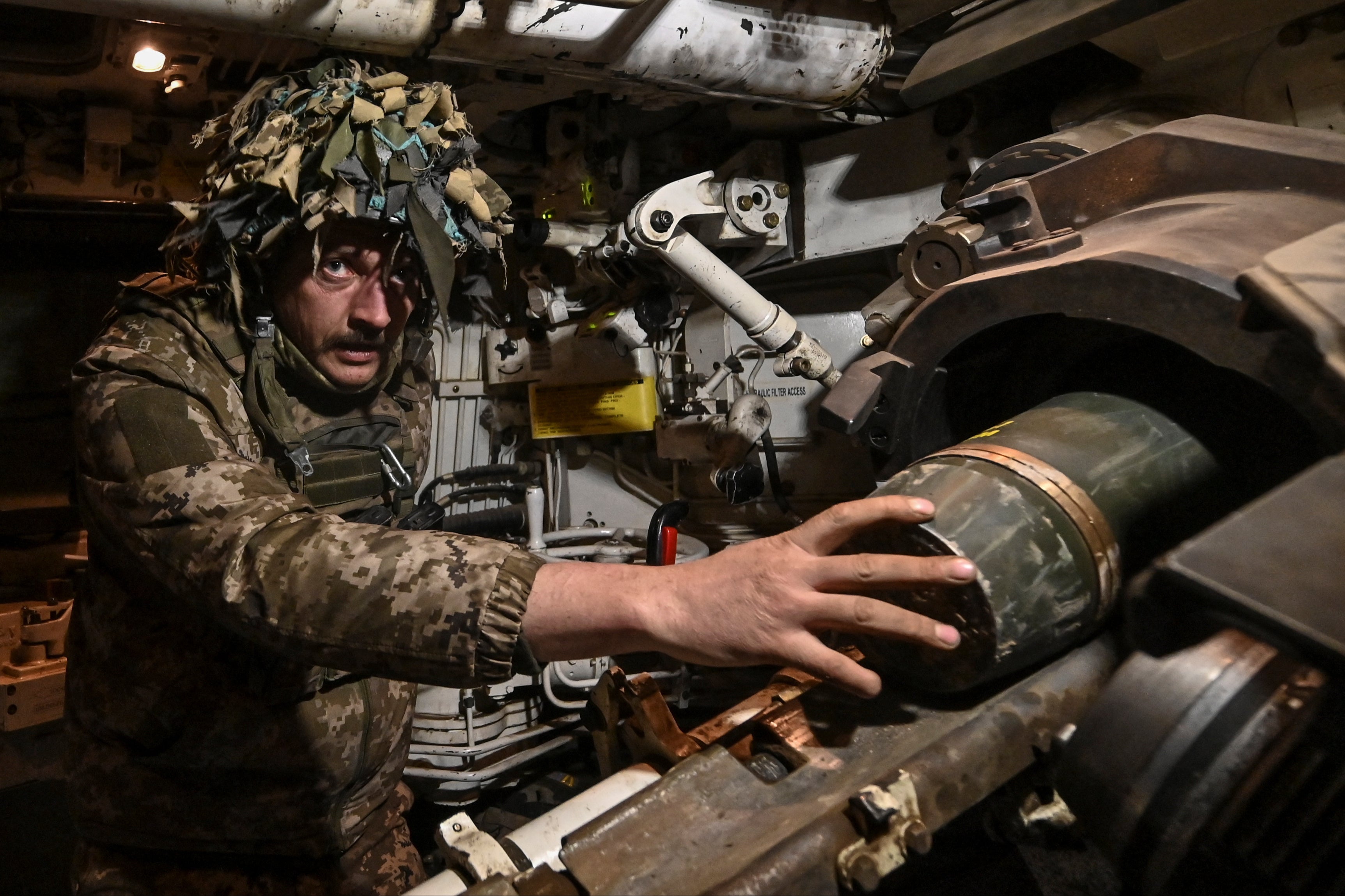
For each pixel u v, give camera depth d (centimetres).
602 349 240
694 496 243
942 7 171
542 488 247
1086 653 100
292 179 125
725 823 87
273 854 150
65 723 148
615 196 222
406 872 170
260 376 138
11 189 216
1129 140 117
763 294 229
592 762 249
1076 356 120
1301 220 99
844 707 101
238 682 138
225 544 105
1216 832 72
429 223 135
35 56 190
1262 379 86
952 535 90
